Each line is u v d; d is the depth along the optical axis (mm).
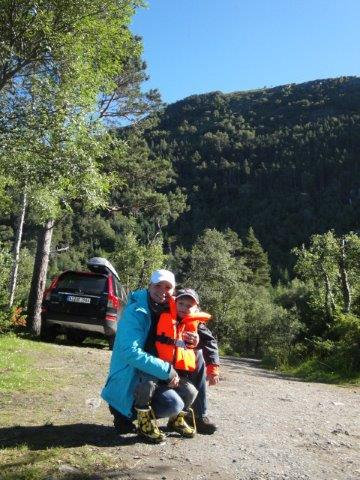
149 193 26250
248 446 4238
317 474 3684
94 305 12164
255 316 68938
